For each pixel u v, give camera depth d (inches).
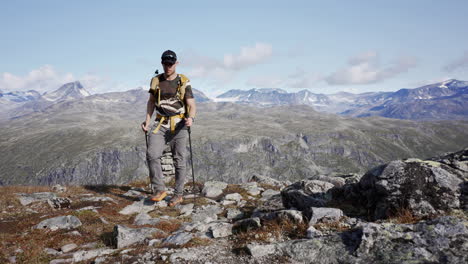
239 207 205.5
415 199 127.1
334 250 102.8
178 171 173.5
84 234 145.7
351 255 98.9
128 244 127.0
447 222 101.3
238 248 115.3
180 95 157.8
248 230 132.4
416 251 93.2
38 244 130.3
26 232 148.8
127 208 188.1
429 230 100.0
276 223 134.3
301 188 176.9
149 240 128.0
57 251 126.4
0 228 155.7
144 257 110.1
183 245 119.3
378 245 99.2
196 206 198.5
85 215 174.2
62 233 145.0
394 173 135.3
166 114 158.6
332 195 167.2
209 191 253.8
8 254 120.5
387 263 91.8
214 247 117.5
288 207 174.4
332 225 127.7
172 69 155.9
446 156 175.5
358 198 154.2
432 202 126.0
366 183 148.4
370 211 140.1
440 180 130.3
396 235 101.0
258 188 267.1
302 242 109.1
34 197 218.7
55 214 175.3
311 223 130.8
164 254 111.3
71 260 114.0
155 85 155.9
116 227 135.0
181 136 163.6
